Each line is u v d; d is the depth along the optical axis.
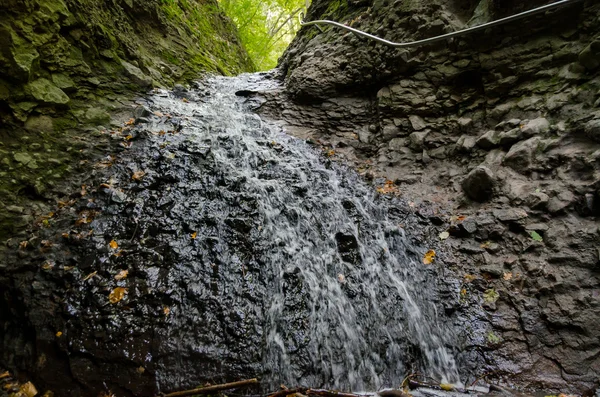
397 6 5.70
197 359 2.65
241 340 2.78
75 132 4.46
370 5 6.51
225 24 12.23
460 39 4.96
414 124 5.19
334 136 5.80
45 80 4.42
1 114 3.85
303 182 4.52
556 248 3.26
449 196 4.36
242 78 8.27
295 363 2.78
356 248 3.72
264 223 3.70
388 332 3.11
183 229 3.48
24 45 4.11
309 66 6.48
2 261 3.02
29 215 3.43
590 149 3.62
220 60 9.97
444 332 3.09
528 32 4.50
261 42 16.44
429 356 2.99
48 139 4.14
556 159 3.77
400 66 5.43
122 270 3.05
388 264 3.69
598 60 3.85
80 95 4.88
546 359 2.80
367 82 5.86
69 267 3.03
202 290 3.02
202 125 5.34
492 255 3.54
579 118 3.79
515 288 3.23
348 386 2.79
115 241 3.28
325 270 3.49
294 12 16.89
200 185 4.01
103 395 2.43
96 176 3.96
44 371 2.51
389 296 3.37
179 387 2.52
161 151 4.38
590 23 4.04
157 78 6.60
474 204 4.08
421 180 4.73
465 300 3.28
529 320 3.01
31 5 4.29
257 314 2.95
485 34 4.75
